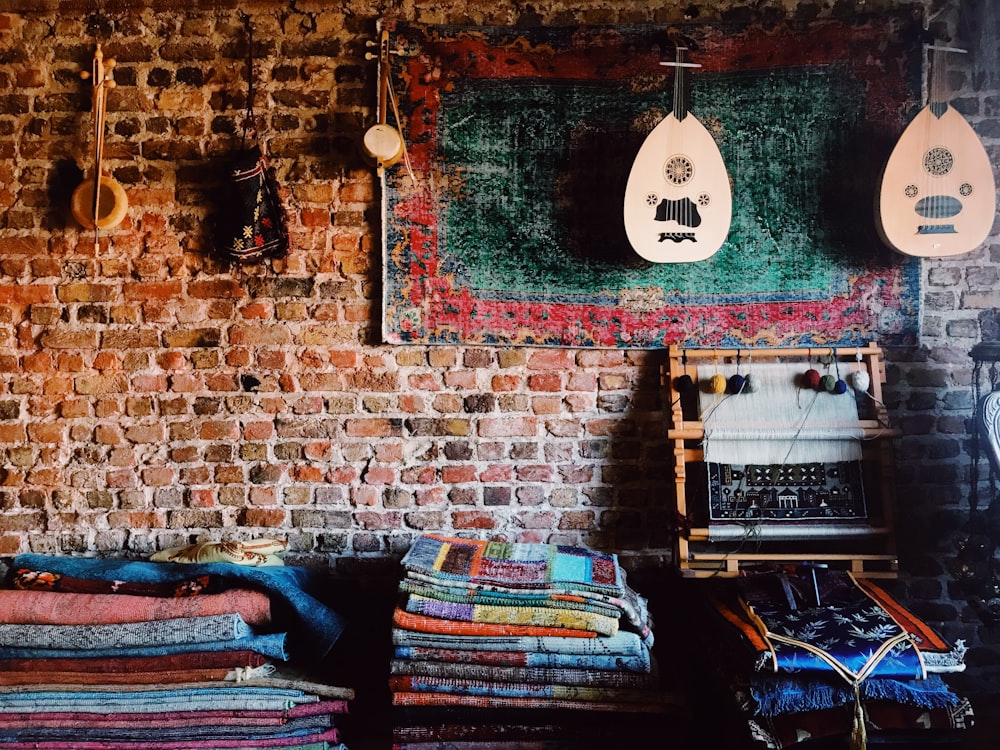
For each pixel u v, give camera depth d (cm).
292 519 259
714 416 242
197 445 258
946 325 248
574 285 249
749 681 197
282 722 213
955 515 251
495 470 256
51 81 253
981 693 243
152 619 219
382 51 243
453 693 211
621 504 255
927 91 240
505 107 246
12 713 213
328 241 253
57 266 256
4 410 258
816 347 246
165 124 253
